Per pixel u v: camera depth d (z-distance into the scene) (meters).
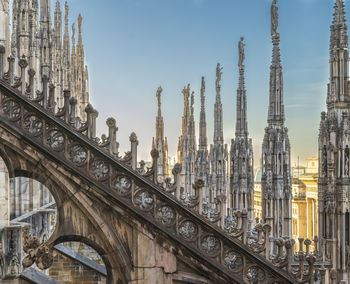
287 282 9.93
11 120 9.97
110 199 9.90
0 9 15.27
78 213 10.09
